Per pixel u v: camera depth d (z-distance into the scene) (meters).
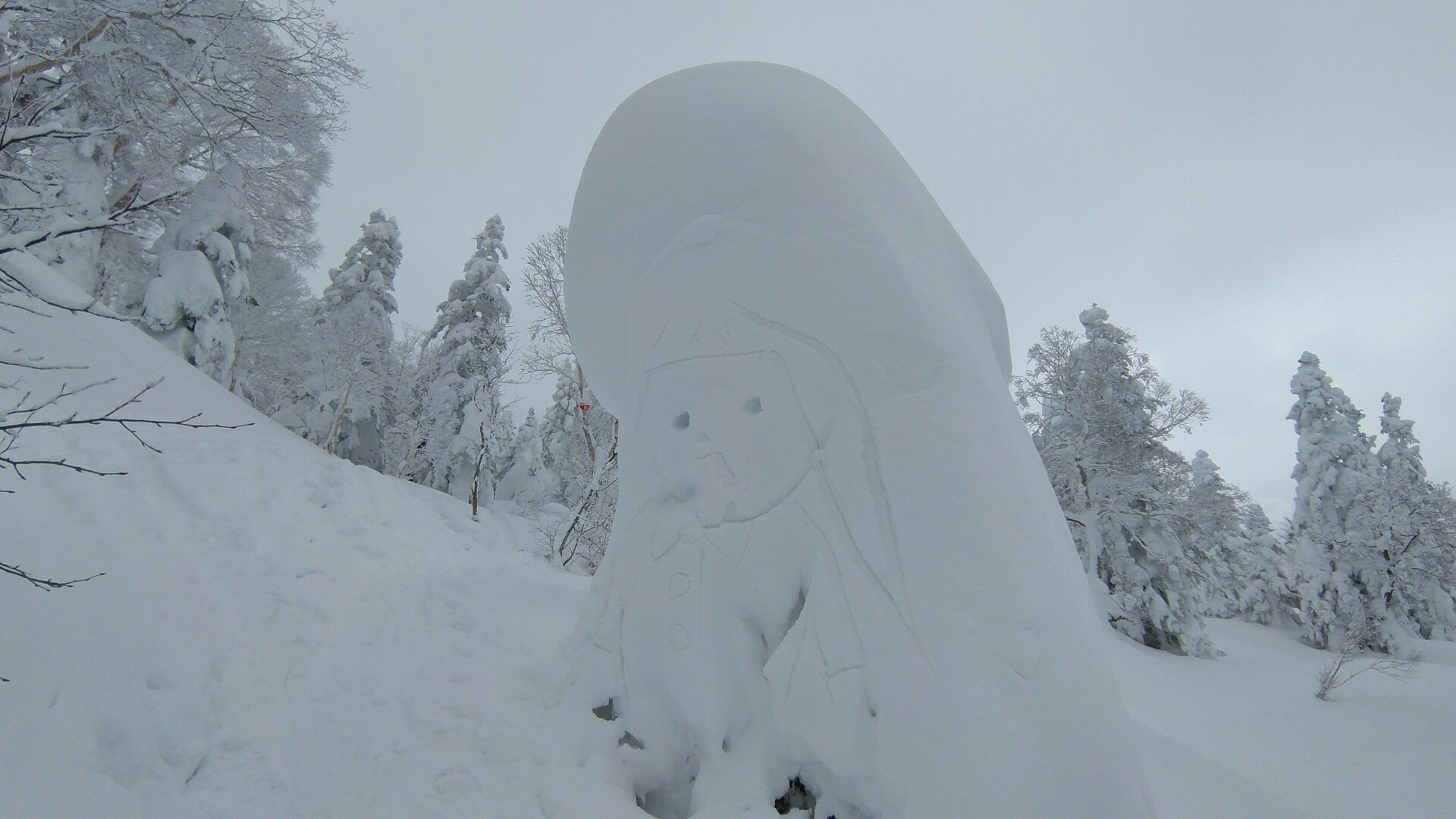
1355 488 27.98
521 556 10.92
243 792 3.04
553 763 3.45
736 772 3.40
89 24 8.65
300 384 23.70
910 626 3.13
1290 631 31.94
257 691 3.71
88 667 3.25
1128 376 21.14
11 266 2.96
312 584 5.38
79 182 12.37
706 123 4.28
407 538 8.38
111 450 6.50
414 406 23.77
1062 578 3.28
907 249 3.86
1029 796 2.76
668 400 4.07
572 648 4.11
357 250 26.22
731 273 3.94
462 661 4.21
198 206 15.08
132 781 2.92
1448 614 27.69
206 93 10.14
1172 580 18.53
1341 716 12.80
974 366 3.62
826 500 3.47
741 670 3.62
